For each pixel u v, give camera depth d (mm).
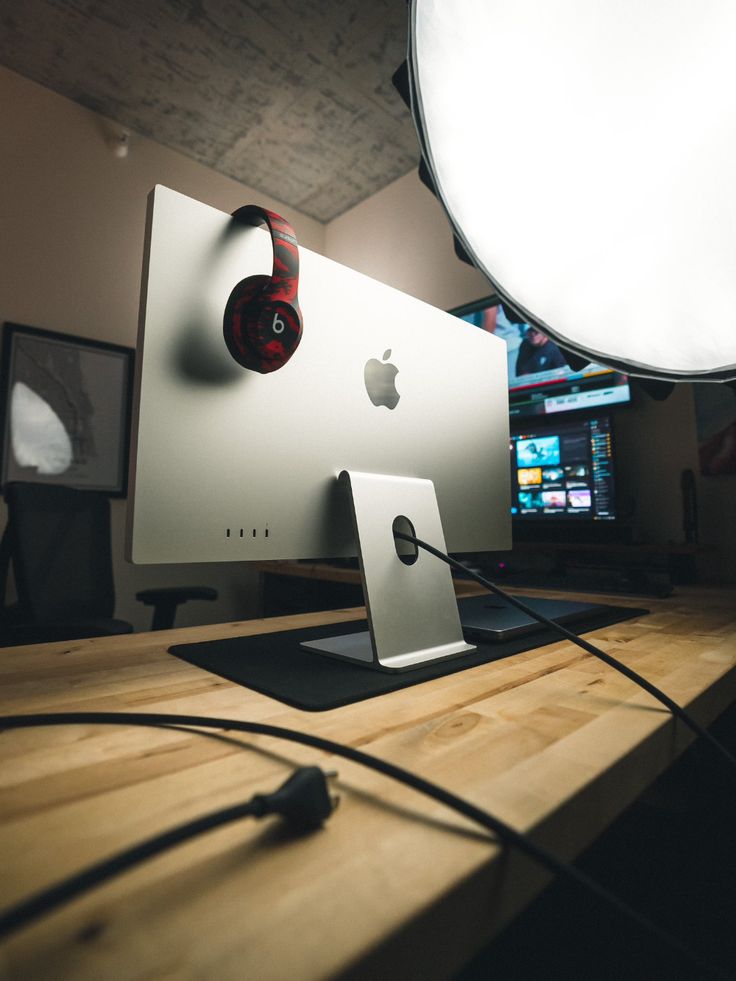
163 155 2676
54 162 2373
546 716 402
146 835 246
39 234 2320
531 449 1941
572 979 687
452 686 484
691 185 536
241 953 172
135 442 471
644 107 517
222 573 2721
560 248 590
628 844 859
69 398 2340
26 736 363
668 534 1805
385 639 544
